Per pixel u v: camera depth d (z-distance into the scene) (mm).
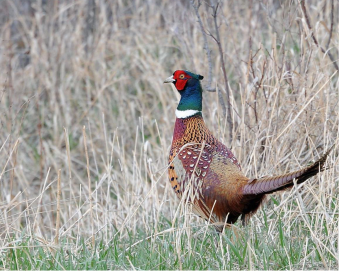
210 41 17812
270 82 13211
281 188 8758
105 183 16172
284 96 12344
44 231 13594
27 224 10891
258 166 12055
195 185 9734
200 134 10422
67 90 19438
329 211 10250
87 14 21625
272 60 12555
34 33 21875
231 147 11984
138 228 11094
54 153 18094
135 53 19844
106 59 20391
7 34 20781
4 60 20234
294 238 9617
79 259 9344
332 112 12312
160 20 20547
